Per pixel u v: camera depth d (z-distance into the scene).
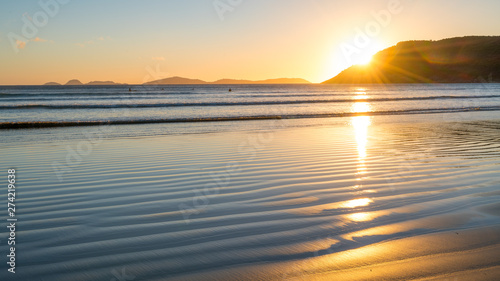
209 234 3.71
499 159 7.80
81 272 2.94
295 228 3.87
